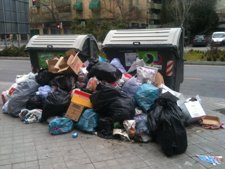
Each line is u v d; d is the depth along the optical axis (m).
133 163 3.98
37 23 59.38
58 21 54.22
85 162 4.02
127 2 47.44
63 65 6.07
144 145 4.54
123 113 4.81
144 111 5.08
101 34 33.25
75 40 7.42
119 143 4.62
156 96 5.05
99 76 5.59
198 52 21.08
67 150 4.39
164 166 3.90
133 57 6.57
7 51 22.75
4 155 4.28
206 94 8.52
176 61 6.34
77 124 5.14
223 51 18.67
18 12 26.78
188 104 5.39
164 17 51.41
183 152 4.27
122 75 5.84
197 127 5.34
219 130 5.20
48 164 3.98
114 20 43.50
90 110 5.06
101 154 4.24
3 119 5.91
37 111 5.70
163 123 4.26
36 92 6.03
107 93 4.99
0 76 12.63
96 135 4.93
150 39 6.33
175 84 6.55
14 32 26.42
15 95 6.04
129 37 6.60
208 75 12.02
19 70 14.60
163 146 4.21
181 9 38.91
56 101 5.41
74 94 5.24
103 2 52.25
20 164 4.00
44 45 7.70
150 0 54.03
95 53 7.95
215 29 48.97
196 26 46.69
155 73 5.80
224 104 7.12
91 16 52.78
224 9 54.06
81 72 5.97
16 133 5.12
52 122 5.00
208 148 4.46
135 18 47.22
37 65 8.00
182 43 6.54
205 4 47.25
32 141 4.75
